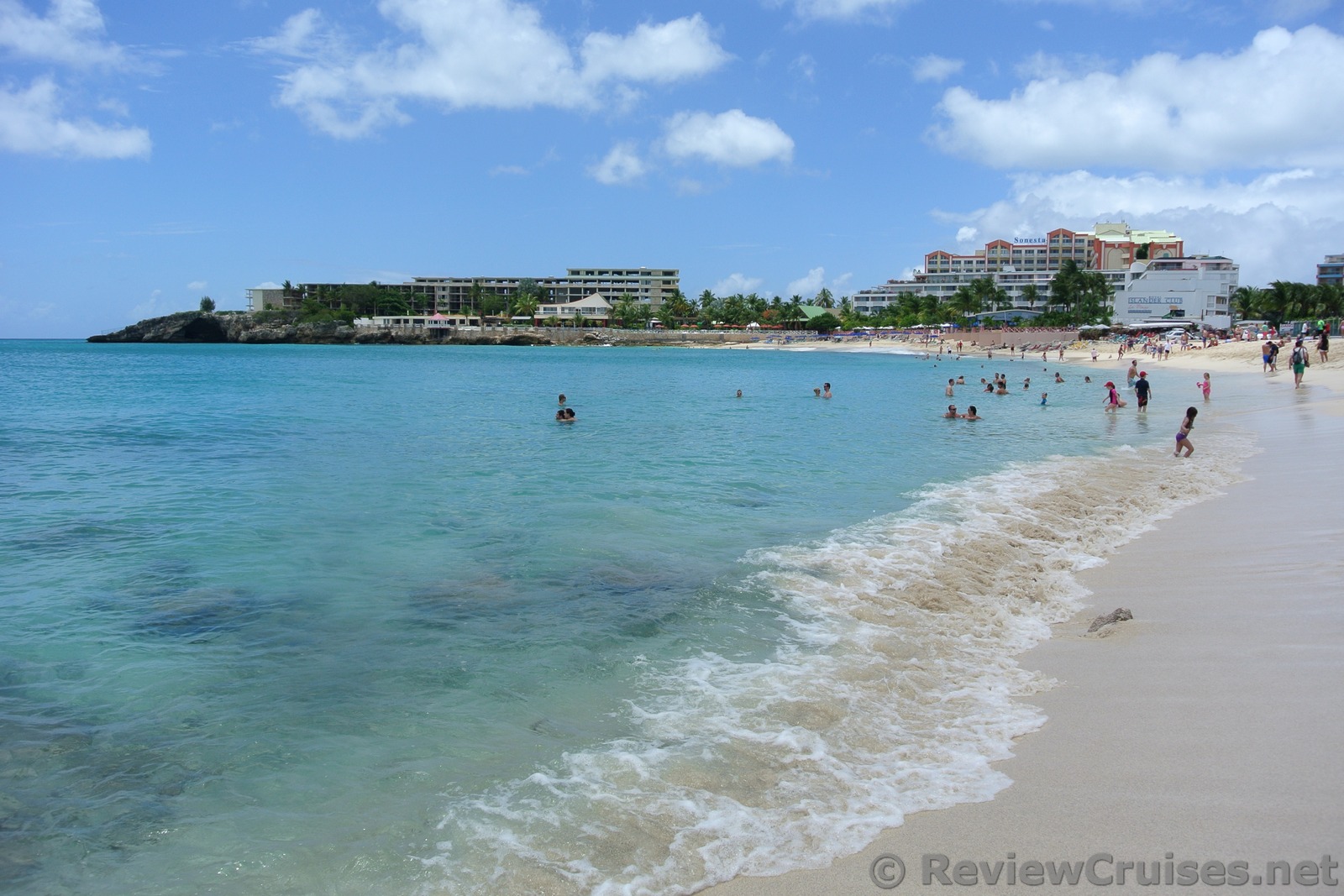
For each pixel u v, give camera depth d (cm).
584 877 509
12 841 548
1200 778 577
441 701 756
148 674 819
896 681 792
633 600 1037
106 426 3097
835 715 721
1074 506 1560
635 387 5838
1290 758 590
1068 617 981
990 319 15188
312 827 564
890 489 1788
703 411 3891
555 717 722
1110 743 644
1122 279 18275
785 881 500
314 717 727
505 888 498
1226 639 842
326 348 16088
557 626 946
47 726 712
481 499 1694
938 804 578
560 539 1348
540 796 597
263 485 1848
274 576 1151
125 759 656
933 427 3144
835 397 4859
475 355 12988
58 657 863
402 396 4825
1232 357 7006
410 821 568
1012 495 1680
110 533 1398
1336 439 2195
